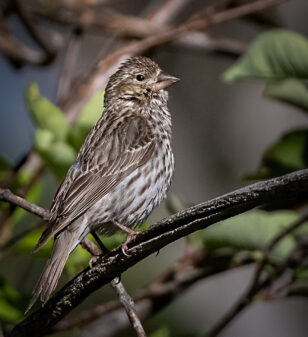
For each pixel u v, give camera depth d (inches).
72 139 421.7
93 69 495.5
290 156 438.9
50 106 419.5
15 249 418.9
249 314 690.2
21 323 349.4
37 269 565.9
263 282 413.7
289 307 690.2
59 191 409.1
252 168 740.0
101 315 435.2
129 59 468.4
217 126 753.6
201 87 761.6
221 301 699.4
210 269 462.6
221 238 421.1
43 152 413.7
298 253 420.8
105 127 433.1
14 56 581.0
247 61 443.2
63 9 559.2
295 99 445.4
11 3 560.7
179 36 522.9
